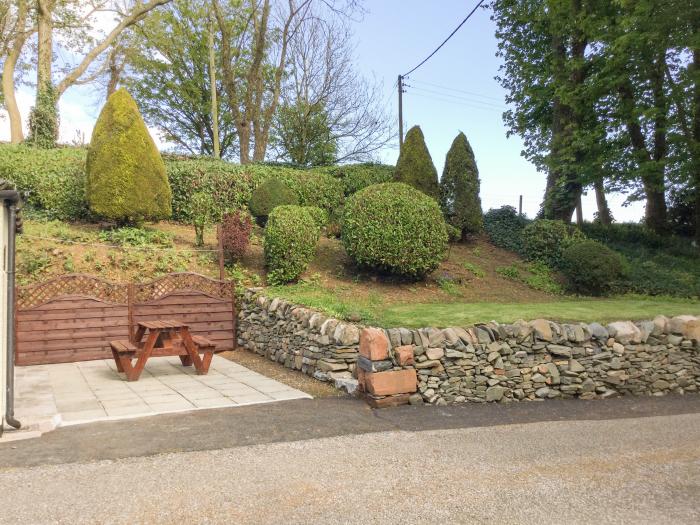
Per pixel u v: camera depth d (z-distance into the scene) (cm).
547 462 485
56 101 1870
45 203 1309
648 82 1606
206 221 1403
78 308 964
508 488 423
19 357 920
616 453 514
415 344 693
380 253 1083
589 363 770
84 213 1330
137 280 1067
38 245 1093
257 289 1064
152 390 736
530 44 1945
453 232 1440
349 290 1081
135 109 1241
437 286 1161
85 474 428
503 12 1927
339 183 1667
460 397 707
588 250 1223
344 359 754
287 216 1094
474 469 464
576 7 1570
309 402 675
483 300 1114
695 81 1401
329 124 2538
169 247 1204
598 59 1575
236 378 820
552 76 1709
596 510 387
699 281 1395
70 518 355
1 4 1998
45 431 538
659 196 1872
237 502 386
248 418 596
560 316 835
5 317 536
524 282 1288
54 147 1731
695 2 1259
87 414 608
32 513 360
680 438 570
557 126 1697
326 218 1416
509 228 1652
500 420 633
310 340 824
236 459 470
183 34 3142
